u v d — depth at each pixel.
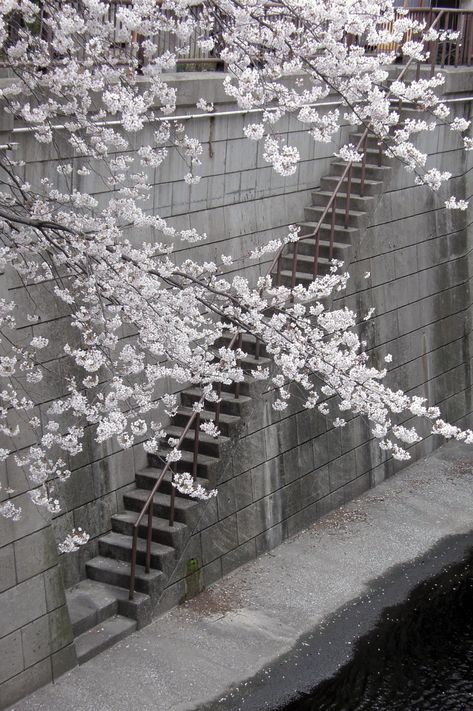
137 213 9.27
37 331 10.70
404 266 16.03
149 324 9.04
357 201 14.84
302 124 14.76
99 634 11.00
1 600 9.73
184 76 12.63
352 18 8.78
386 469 16.14
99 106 11.01
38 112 8.73
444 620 12.50
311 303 13.59
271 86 8.75
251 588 12.60
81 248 8.22
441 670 11.48
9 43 9.41
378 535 14.32
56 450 11.22
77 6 9.06
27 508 9.94
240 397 12.94
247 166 13.94
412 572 13.50
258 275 14.41
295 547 13.77
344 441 14.99
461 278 17.75
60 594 10.36
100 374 11.66
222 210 13.67
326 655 11.45
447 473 16.62
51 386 10.98
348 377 9.67
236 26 8.60
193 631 11.49
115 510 12.20
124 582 11.59
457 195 17.25
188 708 10.11
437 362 17.34
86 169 10.02
